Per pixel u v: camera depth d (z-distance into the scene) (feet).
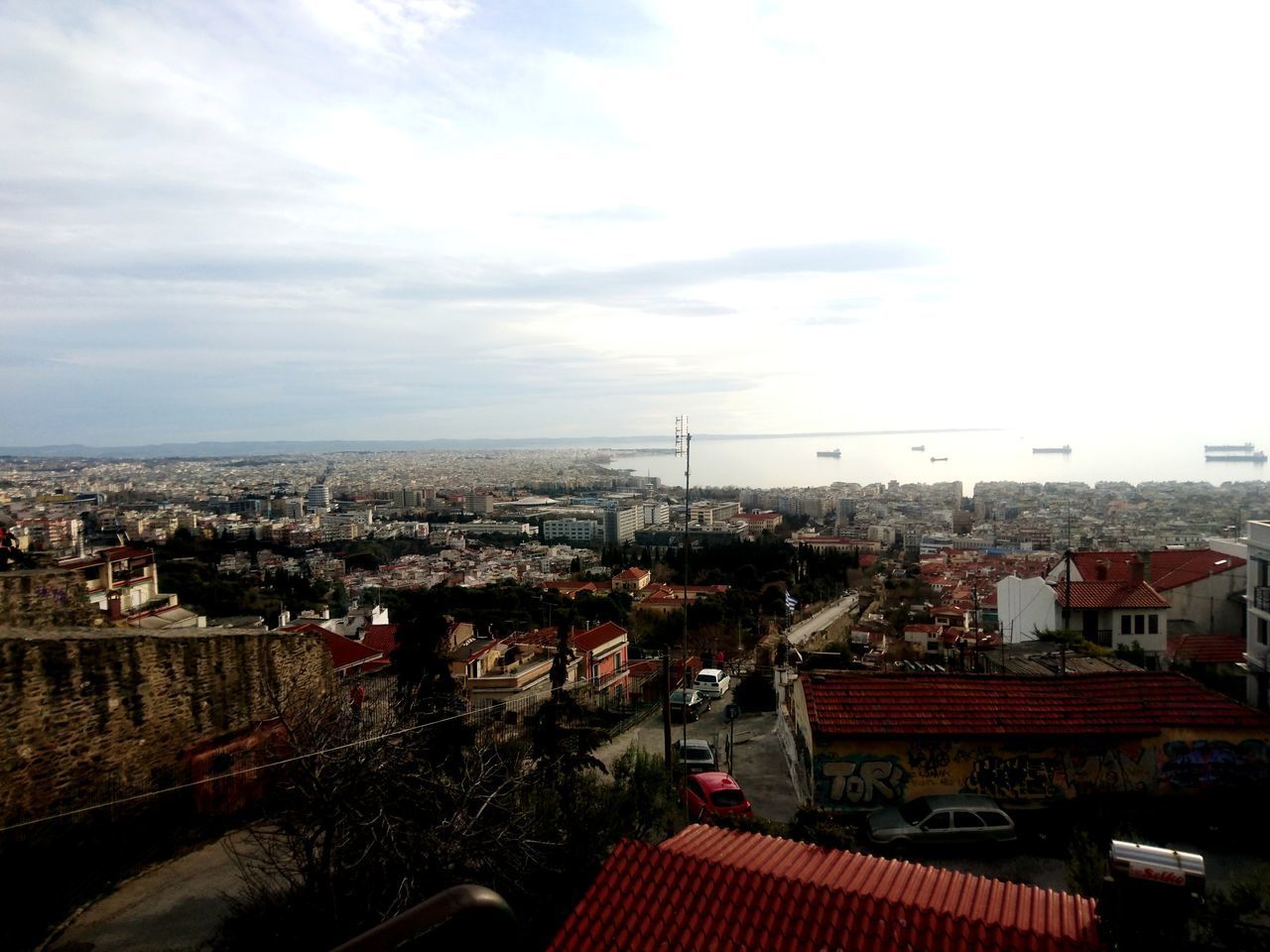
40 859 42.42
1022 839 52.16
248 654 56.44
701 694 104.42
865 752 55.77
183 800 50.39
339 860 37.73
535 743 59.11
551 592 244.42
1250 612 96.84
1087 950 25.34
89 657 46.44
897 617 215.51
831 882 30.50
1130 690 58.65
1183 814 53.01
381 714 50.21
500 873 38.37
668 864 30.89
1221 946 25.29
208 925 40.70
